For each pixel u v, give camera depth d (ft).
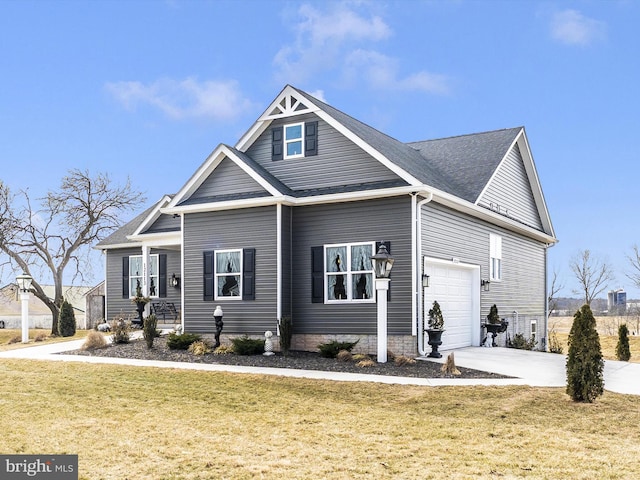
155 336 59.06
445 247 56.59
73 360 52.49
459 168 69.46
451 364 44.19
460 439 28.30
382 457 25.48
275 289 54.95
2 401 36.68
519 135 76.07
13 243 93.35
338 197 53.36
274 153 60.64
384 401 36.35
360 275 53.52
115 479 22.84
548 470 23.63
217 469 24.02
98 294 100.22
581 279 142.10
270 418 32.60
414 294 50.62
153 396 38.01
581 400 35.58
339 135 56.95
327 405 35.55
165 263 84.64
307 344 55.36
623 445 27.32
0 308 155.94
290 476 23.13
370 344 52.54
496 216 65.26
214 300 58.03
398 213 51.90
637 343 87.30
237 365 49.01
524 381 41.14
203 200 59.72
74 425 30.86
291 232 57.00
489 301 66.74
